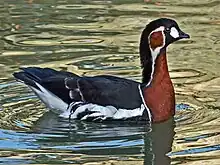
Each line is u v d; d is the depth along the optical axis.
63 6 22.95
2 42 19.27
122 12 22.25
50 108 14.70
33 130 13.85
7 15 21.91
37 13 22.11
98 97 14.42
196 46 19.09
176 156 12.82
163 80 14.45
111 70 17.09
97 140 13.56
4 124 14.11
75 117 14.48
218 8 22.78
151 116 14.33
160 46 14.45
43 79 14.66
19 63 17.50
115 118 14.33
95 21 21.27
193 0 23.73
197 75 16.97
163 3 23.39
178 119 14.44
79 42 19.27
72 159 12.63
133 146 13.32
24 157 12.65
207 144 13.20
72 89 14.55
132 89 14.46
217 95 15.66
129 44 19.08
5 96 15.45
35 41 19.36
